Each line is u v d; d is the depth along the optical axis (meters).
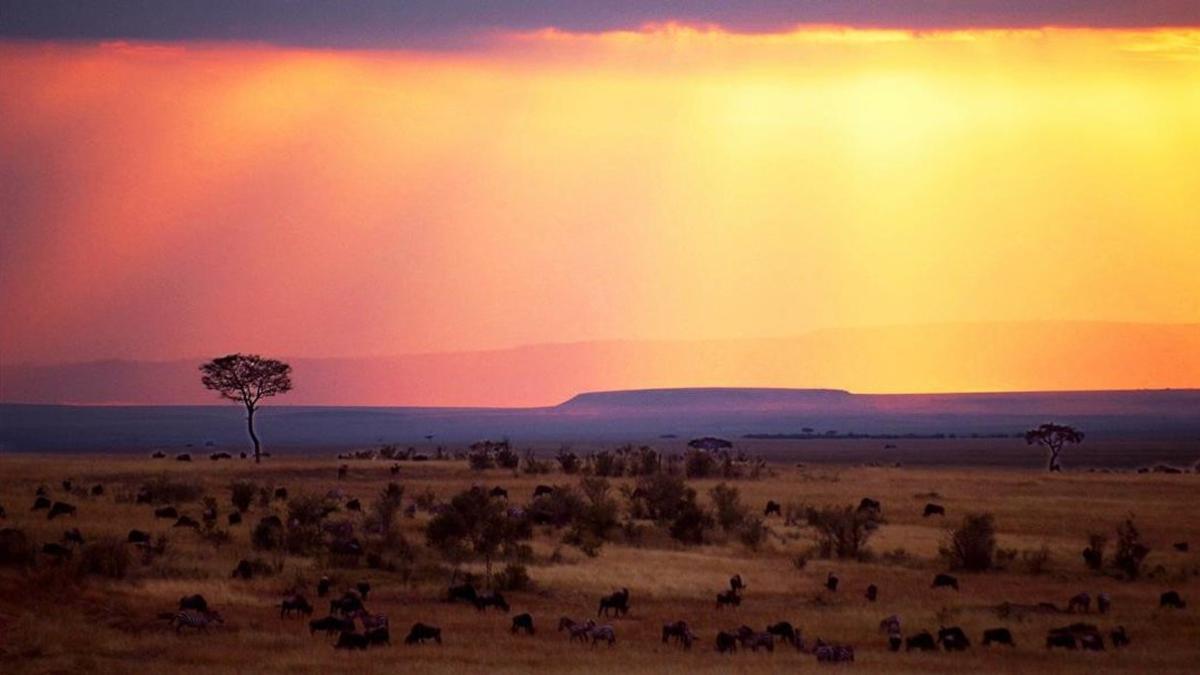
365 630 70.19
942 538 116.25
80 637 69.25
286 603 77.38
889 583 95.19
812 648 70.06
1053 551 111.62
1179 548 113.88
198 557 97.06
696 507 121.69
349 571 95.69
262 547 103.69
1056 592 91.88
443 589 89.06
